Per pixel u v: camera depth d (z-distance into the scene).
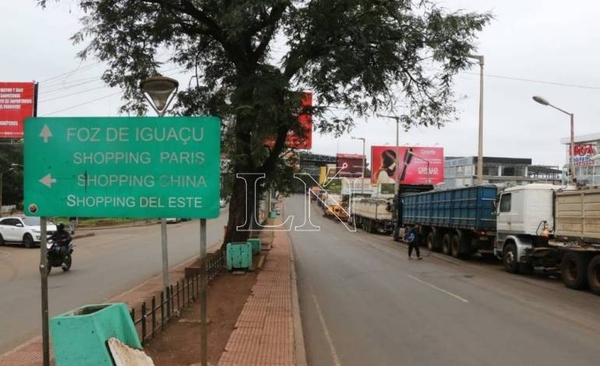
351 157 84.38
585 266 13.29
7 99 24.89
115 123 5.18
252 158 16.28
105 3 14.42
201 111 17.31
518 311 10.43
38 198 5.16
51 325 4.11
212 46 17.47
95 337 4.12
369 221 42.72
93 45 15.95
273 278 13.89
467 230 21.81
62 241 16.14
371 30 14.42
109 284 13.48
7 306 10.55
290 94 13.52
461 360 6.91
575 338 8.15
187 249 24.27
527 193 16.73
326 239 33.44
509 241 17.64
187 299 10.06
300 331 8.04
